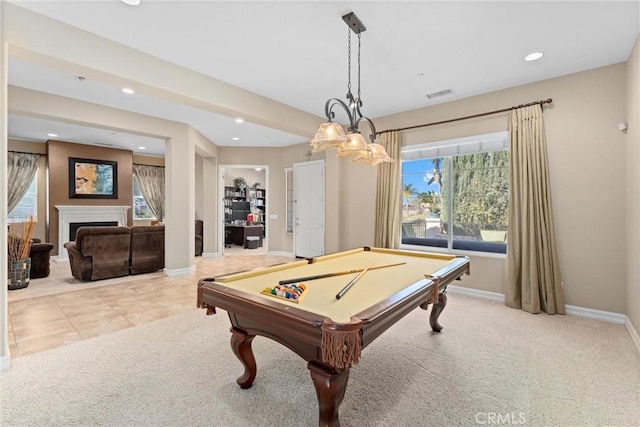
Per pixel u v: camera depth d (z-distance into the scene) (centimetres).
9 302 391
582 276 347
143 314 351
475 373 228
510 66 335
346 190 568
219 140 712
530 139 368
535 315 351
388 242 489
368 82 378
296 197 748
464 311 364
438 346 272
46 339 285
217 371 231
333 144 245
